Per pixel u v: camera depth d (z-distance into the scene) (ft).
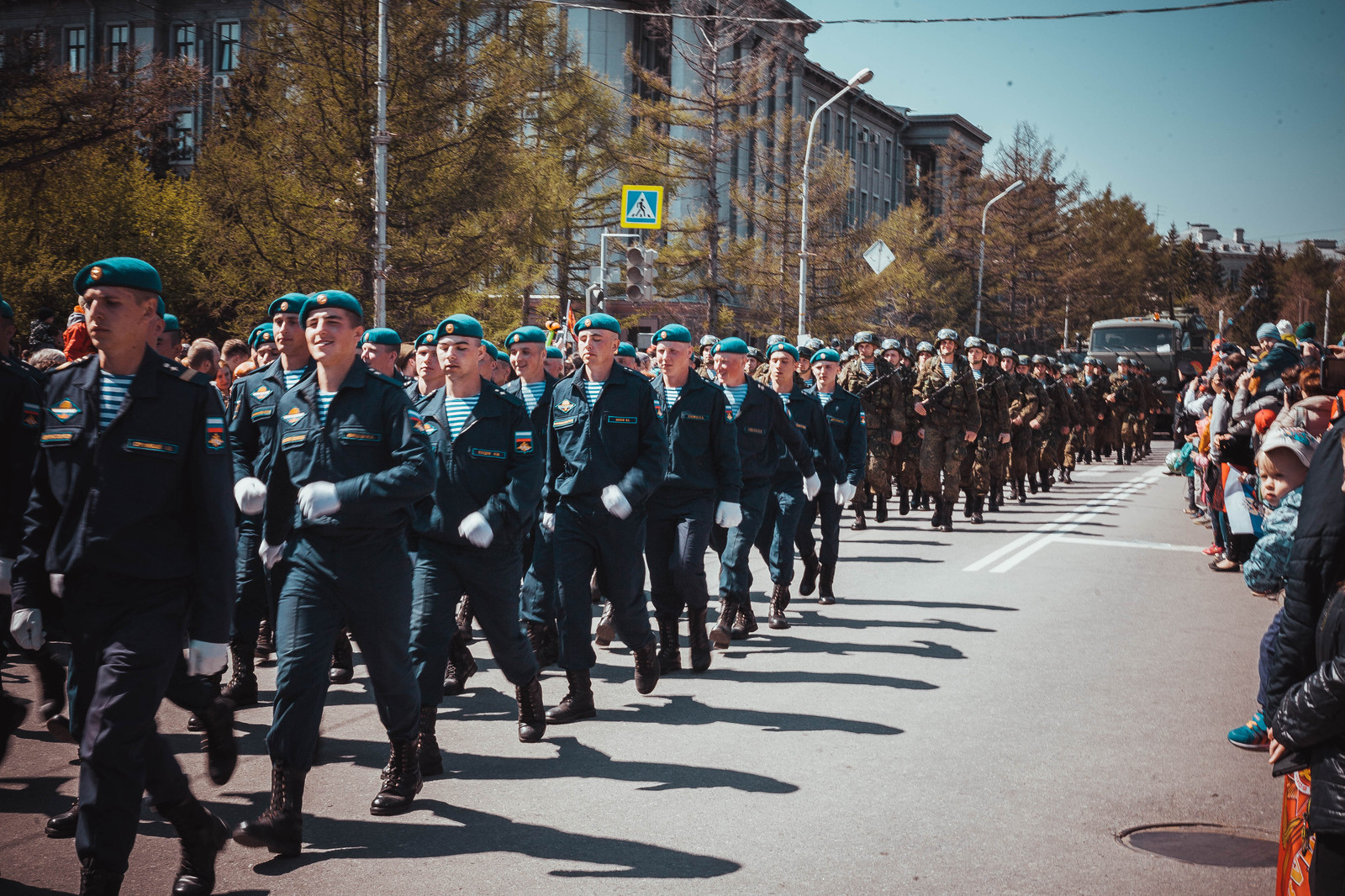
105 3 158.10
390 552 14.61
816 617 29.53
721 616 25.21
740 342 26.16
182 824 12.60
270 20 68.13
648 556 23.09
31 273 85.66
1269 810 16.06
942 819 15.57
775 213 108.78
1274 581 15.89
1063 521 52.13
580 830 15.08
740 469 23.41
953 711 20.77
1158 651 25.86
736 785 16.85
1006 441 51.06
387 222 66.39
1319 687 8.90
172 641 12.24
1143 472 85.30
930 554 41.01
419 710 15.76
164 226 95.45
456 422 17.54
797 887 13.35
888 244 126.41
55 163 65.72
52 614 12.84
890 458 47.65
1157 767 17.78
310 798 16.20
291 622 14.20
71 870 13.61
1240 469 25.05
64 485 12.21
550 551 22.34
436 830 15.05
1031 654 25.38
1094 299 197.67
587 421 19.97
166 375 12.37
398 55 66.18
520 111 72.95
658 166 105.40
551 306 106.01
